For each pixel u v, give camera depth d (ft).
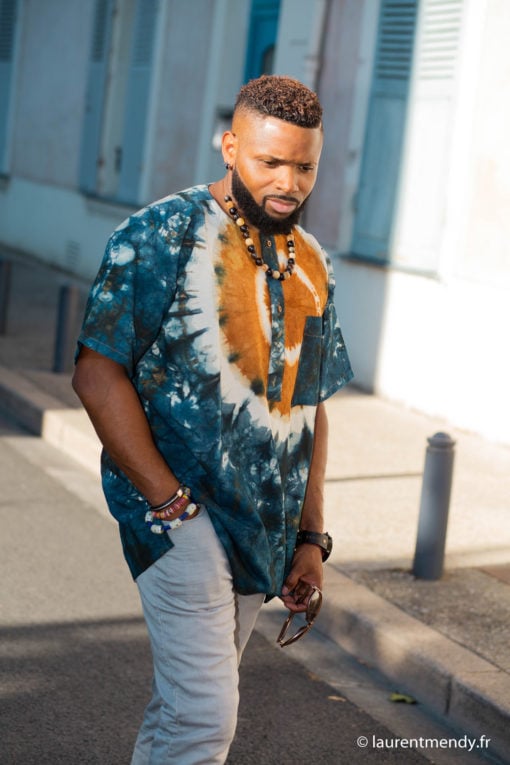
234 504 9.66
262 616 19.08
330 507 23.72
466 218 32.63
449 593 19.08
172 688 9.73
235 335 9.59
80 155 59.52
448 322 33.06
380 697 16.34
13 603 18.44
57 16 63.67
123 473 9.82
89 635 17.38
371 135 36.73
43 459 28.14
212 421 9.53
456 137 33.06
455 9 33.14
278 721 15.20
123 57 56.70
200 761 9.59
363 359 36.65
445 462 19.43
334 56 38.58
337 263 38.11
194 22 49.60
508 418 30.78
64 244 61.52
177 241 9.41
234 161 9.66
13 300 49.39
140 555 9.76
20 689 15.33
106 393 9.31
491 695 15.10
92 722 14.56
